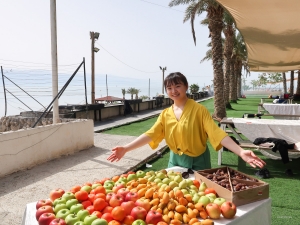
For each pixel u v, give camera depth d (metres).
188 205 1.94
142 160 6.10
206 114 2.66
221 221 1.85
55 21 7.09
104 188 2.24
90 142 7.59
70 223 1.73
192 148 2.74
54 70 7.14
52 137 6.26
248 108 21.94
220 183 2.20
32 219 1.94
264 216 2.12
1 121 8.84
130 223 1.77
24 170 5.49
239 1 4.88
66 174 5.25
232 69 28.39
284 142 5.30
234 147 2.39
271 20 5.79
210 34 13.96
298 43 7.66
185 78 2.76
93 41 15.31
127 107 15.78
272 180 4.89
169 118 2.83
